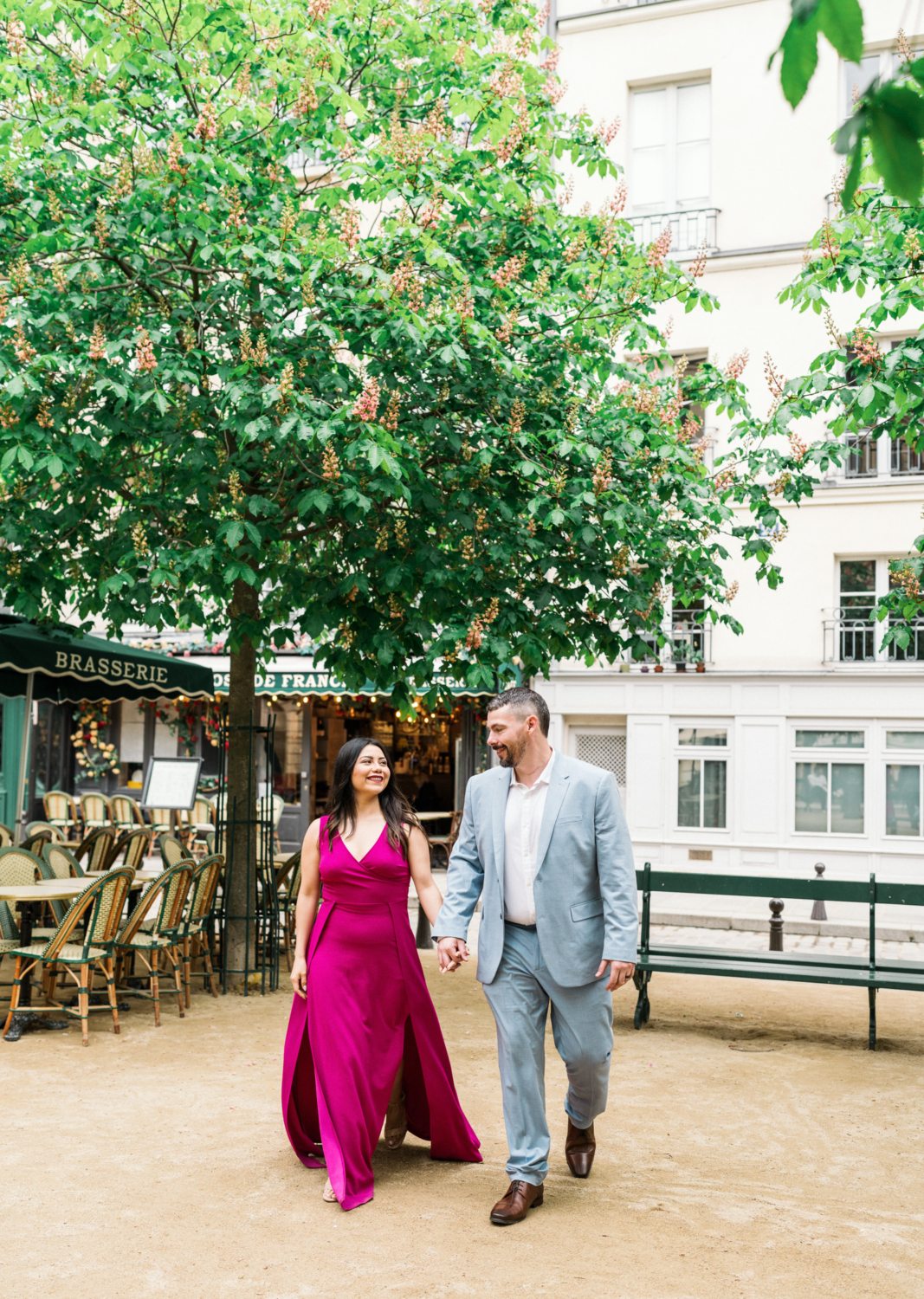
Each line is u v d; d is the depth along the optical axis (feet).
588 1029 13.51
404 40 28.27
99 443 23.79
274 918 28.89
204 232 24.39
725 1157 15.81
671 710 60.54
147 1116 17.49
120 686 34.14
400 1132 15.88
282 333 24.59
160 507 25.70
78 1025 24.40
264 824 30.45
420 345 23.76
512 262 25.22
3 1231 12.78
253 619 26.66
